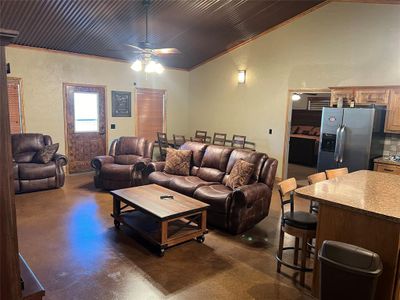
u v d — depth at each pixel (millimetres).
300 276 2680
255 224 4082
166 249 3283
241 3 5129
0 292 1524
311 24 5812
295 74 6152
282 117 6445
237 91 7309
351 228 2234
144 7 4812
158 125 8188
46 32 5305
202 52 7363
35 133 5934
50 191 5391
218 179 4598
